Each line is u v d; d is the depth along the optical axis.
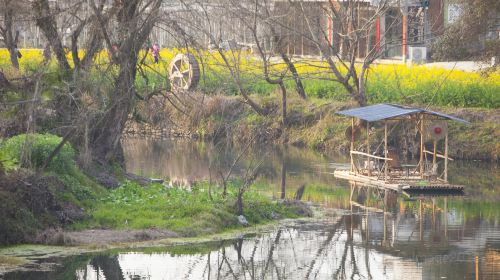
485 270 25.88
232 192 32.78
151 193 31.86
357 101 50.19
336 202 36.66
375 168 43.56
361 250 28.33
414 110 40.88
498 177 43.84
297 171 44.97
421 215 34.19
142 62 33.81
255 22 49.44
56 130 32.00
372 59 49.22
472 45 56.31
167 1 37.00
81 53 41.22
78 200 29.47
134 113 36.69
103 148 34.00
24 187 27.14
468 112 50.88
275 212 32.72
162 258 26.33
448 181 42.41
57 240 26.56
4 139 30.31
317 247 28.61
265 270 25.70
